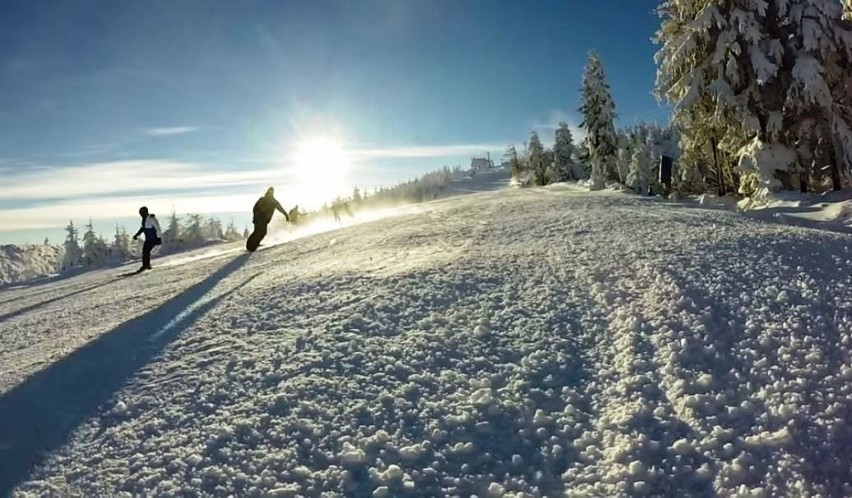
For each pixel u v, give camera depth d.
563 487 3.50
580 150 51.75
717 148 20.34
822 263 7.05
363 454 3.82
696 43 18.05
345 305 6.69
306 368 5.04
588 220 11.64
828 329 5.12
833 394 4.15
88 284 15.70
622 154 37.94
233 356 5.53
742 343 4.93
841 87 16.67
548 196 19.91
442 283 7.18
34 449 4.25
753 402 4.11
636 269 7.14
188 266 15.10
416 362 5.02
